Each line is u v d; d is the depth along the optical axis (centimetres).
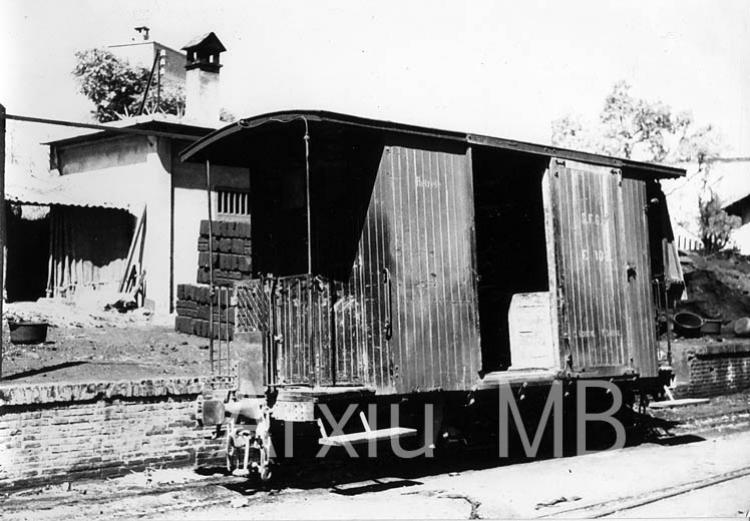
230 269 1717
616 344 1184
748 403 1644
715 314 2189
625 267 1219
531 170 1183
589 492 885
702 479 960
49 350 1273
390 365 910
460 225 996
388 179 933
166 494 841
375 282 915
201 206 1905
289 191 968
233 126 914
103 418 895
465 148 1017
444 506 805
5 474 829
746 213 2652
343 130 902
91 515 751
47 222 1931
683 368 1642
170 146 1875
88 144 1972
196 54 1981
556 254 1112
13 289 1859
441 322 961
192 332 1577
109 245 1886
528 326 1166
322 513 767
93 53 2073
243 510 779
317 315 903
